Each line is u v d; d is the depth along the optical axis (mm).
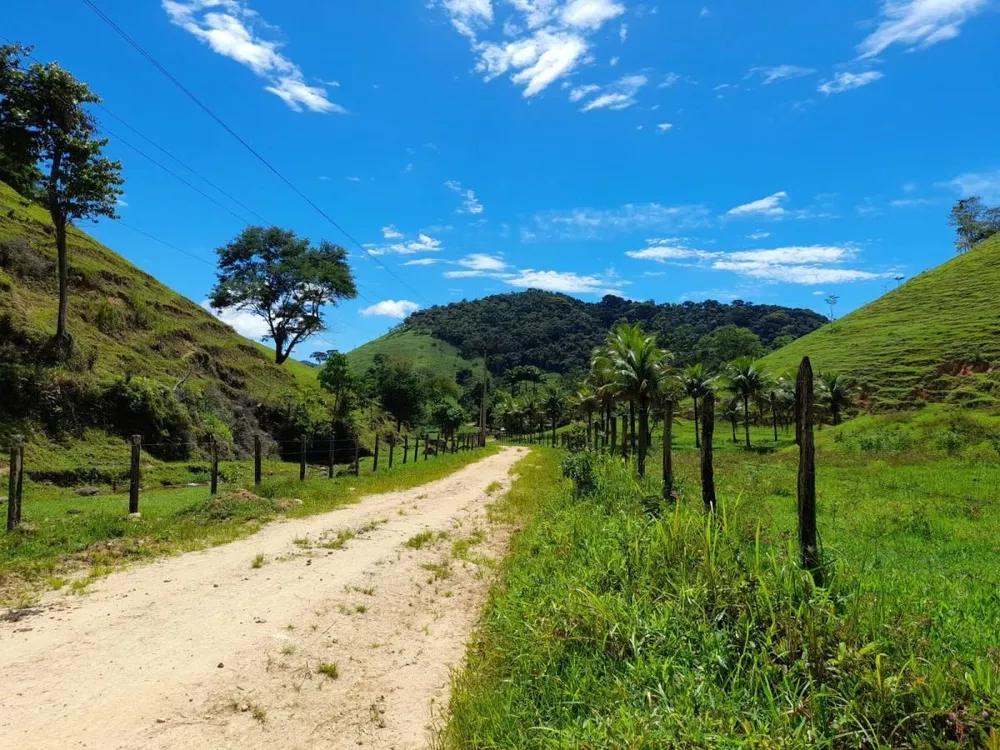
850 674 3787
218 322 41375
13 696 4496
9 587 7230
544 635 5258
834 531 10891
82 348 24625
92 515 11250
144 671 5043
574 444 35625
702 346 127500
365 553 9719
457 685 5125
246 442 29781
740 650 4457
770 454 44938
